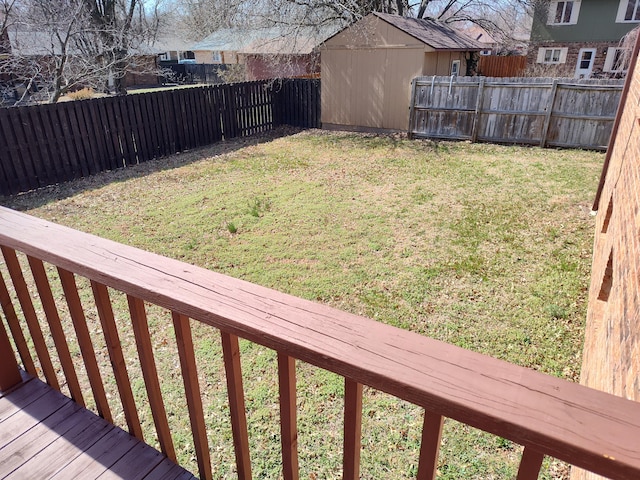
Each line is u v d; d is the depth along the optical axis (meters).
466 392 0.76
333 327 0.95
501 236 4.88
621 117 4.88
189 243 4.83
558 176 7.05
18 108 6.38
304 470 2.19
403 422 2.48
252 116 11.24
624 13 17.44
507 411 0.71
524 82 8.91
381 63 10.57
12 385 1.95
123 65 12.39
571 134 8.86
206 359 3.02
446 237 4.89
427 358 0.84
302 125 12.24
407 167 7.86
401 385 0.80
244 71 18.81
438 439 0.83
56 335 1.71
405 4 14.43
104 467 1.55
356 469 1.03
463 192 6.41
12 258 1.69
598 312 2.87
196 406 1.37
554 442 0.67
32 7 8.61
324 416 2.53
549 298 3.64
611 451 0.64
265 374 2.86
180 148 9.30
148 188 6.82
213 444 2.34
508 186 6.62
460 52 12.12
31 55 8.59
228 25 13.23
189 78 28.47
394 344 0.89
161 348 3.14
